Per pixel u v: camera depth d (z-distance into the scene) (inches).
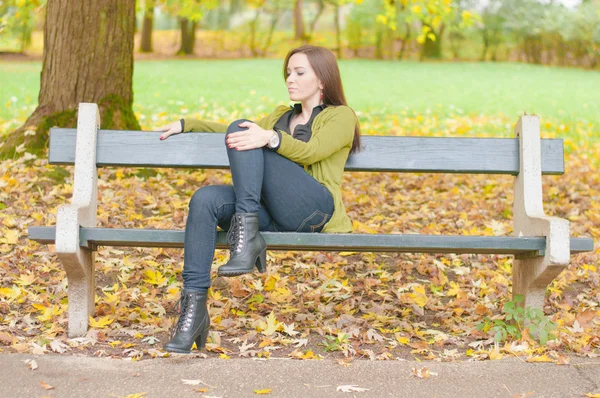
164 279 160.7
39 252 175.3
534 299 124.1
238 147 111.0
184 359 106.3
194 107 449.4
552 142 133.0
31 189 224.4
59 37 263.6
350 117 125.0
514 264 132.5
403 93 520.4
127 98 271.3
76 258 112.3
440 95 515.2
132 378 98.0
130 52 272.1
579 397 95.1
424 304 148.8
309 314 143.3
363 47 764.0
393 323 137.2
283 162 115.6
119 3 266.8
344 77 582.6
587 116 451.2
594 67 688.4
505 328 130.0
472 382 99.4
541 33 708.0
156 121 406.0
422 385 98.0
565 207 248.5
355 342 123.7
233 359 106.3
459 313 144.8
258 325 130.3
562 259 112.3
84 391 93.1
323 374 100.7
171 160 132.9
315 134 121.2
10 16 377.4
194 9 450.0
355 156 133.6
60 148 132.3
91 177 128.3
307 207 116.6
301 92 128.5
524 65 676.7
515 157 134.0
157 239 111.7
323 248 120.3
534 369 104.5
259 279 163.6
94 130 130.8
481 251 122.4
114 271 166.4
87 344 117.0
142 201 223.6
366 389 96.0
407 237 111.2
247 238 108.8
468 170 133.8
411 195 259.8
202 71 581.3
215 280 162.1
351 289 161.2
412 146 134.0
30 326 129.3
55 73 263.4
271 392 94.3
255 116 441.4
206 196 110.2
